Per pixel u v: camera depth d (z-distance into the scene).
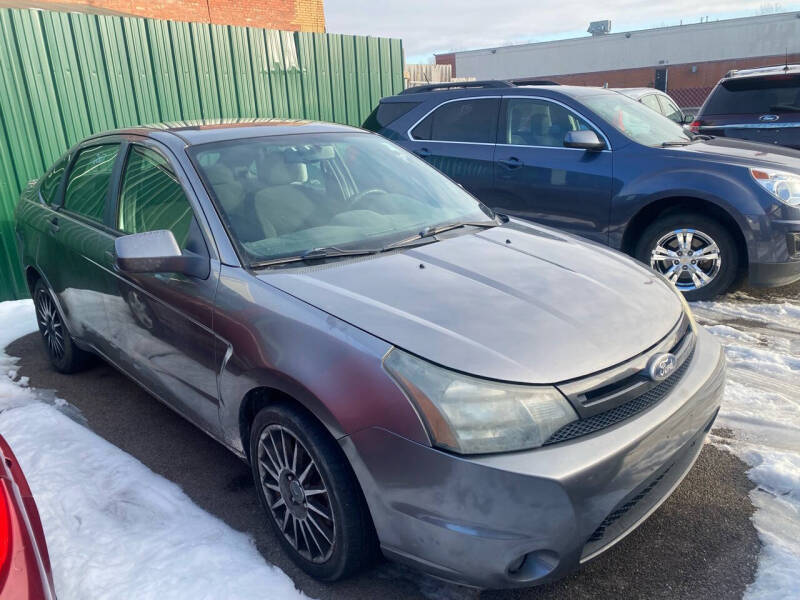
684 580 2.36
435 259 2.75
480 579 1.99
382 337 2.13
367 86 9.12
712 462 3.10
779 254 4.93
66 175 4.18
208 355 2.68
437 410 1.96
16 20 6.06
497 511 1.92
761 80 7.80
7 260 6.20
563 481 1.92
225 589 2.32
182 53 7.29
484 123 6.15
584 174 5.53
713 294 5.29
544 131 5.84
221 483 3.10
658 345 2.35
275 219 2.90
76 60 6.50
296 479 2.37
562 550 1.97
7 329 5.39
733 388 3.80
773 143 7.75
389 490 2.04
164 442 3.50
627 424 2.11
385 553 2.13
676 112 12.45
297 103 8.43
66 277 3.85
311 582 2.43
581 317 2.33
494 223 3.39
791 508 2.73
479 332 2.17
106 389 4.18
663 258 5.43
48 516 2.78
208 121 3.69
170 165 3.10
